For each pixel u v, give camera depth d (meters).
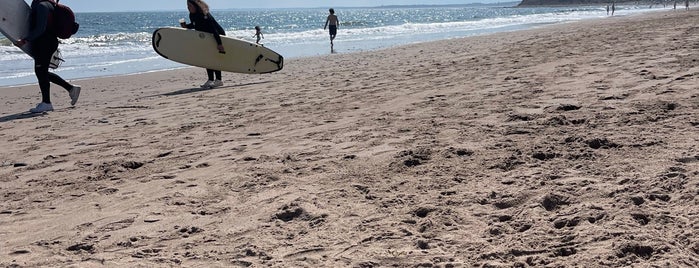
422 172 3.84
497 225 2.82
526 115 5.25
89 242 3.00
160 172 4.39
